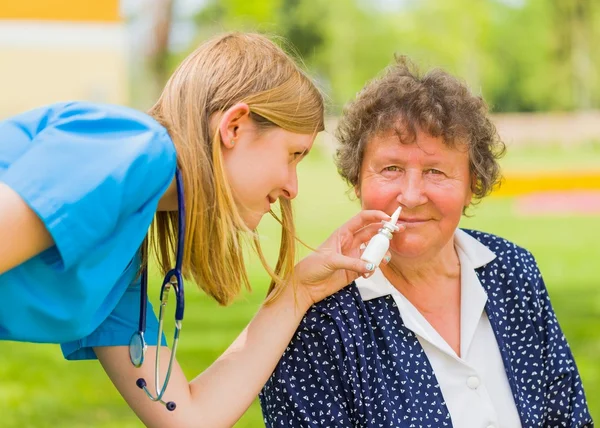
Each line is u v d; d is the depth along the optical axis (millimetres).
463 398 3146
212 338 9359
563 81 49875
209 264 2963
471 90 3238
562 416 3338
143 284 2998
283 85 2988
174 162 2785
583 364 7941
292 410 3141
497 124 3555
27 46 24703
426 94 3094
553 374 3338
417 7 49906
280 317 3111
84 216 2561
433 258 3273
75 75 25125
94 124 2707
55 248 2650
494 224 18984
